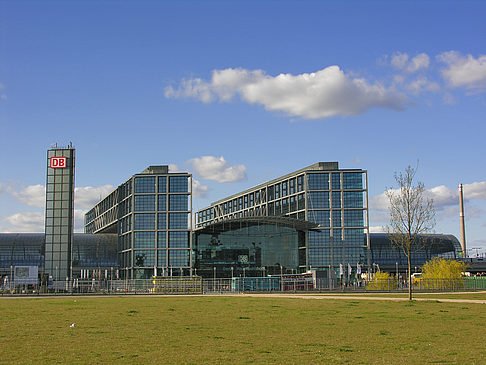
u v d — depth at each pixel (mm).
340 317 46031
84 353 27703
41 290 126438
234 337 33594
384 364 24594
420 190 70812
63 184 175125
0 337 33531
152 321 43469
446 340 31750
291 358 26266
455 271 138625
